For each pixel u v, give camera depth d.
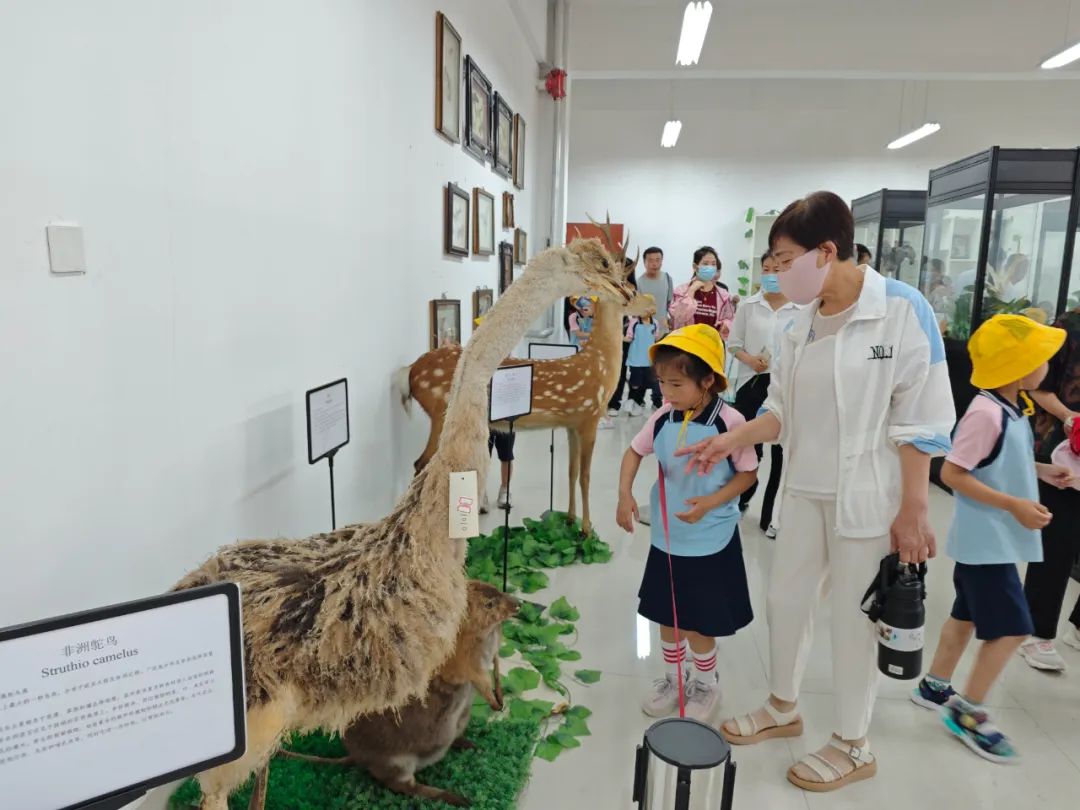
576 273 1.51
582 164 9.88
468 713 1.87
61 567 1.32
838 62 7.59
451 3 3.94
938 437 1.71
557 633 2.67
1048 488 2.50
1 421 1.18
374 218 2.91
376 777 1.75
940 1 7.39
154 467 1.58
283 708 1.17
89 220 1.36
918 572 1.82
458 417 1.37
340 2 2.49
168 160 1.59
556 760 2.02
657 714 2.24
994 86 9.02
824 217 1.69
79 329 1.35
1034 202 4.53
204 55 1.71
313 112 2.31
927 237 5.58
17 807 0.80
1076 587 3.28
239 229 1.90
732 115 9.54
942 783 1.97
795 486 1.95
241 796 1.68
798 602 2.01
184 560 1.70
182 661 0.90
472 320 4.63
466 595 1.48
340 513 2.68
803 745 2.12
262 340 2.04
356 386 2.79
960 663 2.61
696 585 2.11
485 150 4.80
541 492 4.59
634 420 7.12
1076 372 2.91
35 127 1.23
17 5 1.18
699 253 5.02
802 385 1.89
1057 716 2.31
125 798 0.88
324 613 1.21
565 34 7.50
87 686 0.83
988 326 2.12
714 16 7.57
